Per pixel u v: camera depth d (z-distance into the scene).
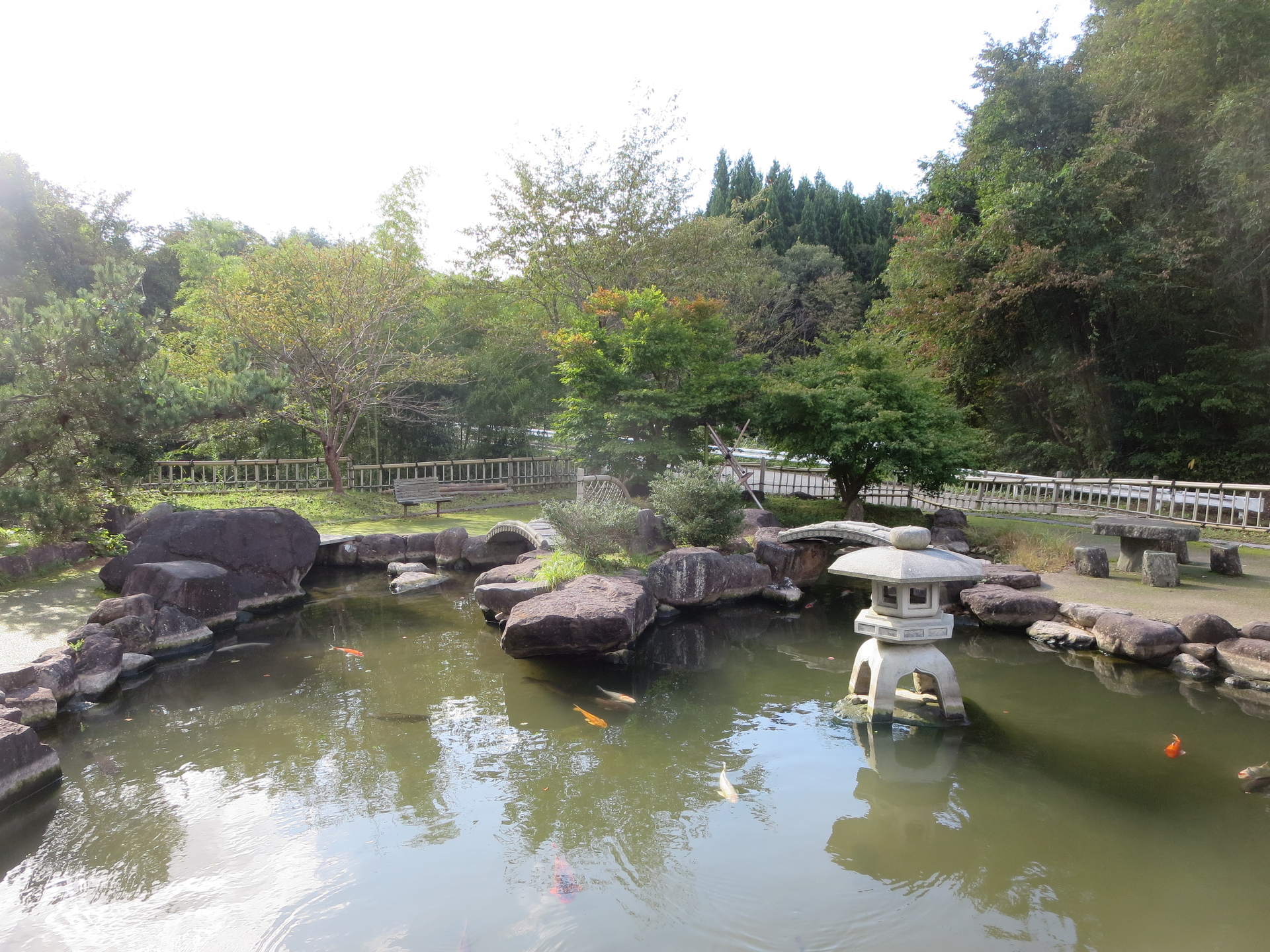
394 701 6.50
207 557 9.20
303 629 8.83
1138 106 16.16
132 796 4.83
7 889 3.87
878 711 5.95
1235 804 4.66
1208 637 7.09
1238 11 14.02
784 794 4.84
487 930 3.52
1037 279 16.38
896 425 12.28
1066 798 4.76
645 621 8.33
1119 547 11.61
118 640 7.06
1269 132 13.48
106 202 22.78
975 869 4.00
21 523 10.07
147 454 9.87
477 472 17.89
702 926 3.54
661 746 5.59
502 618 8.66
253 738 5.72
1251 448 16.16
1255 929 3.51
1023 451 19.56
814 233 38.22
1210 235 15.41
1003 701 6.38
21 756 4.80
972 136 18.64
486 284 18.25
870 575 5.80
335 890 3.83
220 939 3.46
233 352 9.86
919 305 19.12
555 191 17.86
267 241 22.72
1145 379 17.62
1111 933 3.47
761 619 9.23
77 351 8.48
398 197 16.83
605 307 14.84
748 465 17.97
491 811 4.64
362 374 15.45
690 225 18.44
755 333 26.62
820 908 3.67
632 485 14.20
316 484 16.06
